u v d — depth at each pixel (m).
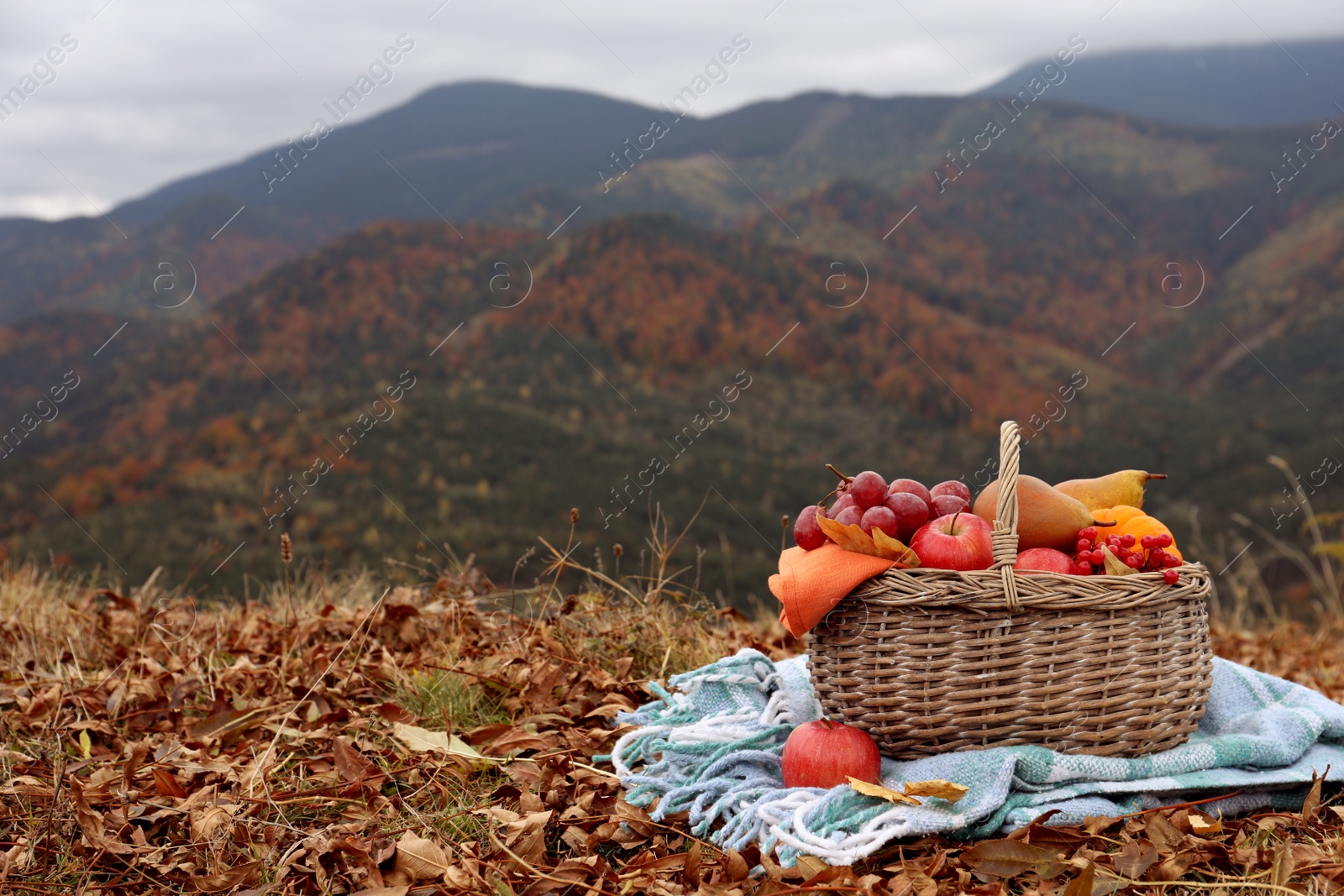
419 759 2.44
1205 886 1.77
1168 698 2.15
